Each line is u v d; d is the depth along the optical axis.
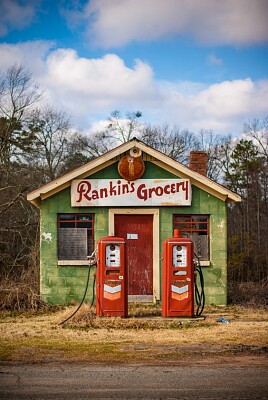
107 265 14.70
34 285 18.44
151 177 18.00
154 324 14.09
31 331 13.43
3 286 17.78
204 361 10.40
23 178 33.38
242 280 32.28
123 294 14.70
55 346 11.75
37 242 22.55
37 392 8.42
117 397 8.15
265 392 8.38
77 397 8.16
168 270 14.84
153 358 10.65
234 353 11.02
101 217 17.95
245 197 38.75
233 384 8.82
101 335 12.91
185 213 17.98
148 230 18.09
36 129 38.25
